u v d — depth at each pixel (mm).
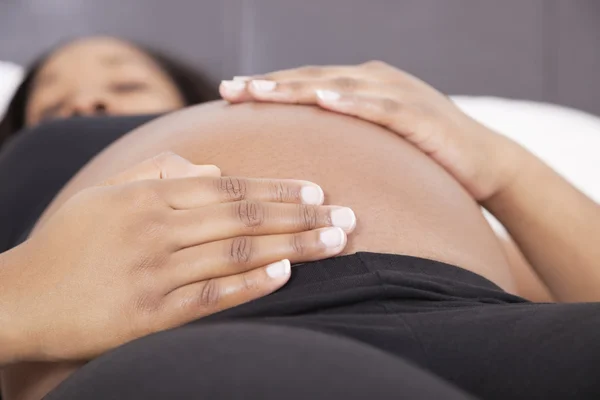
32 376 512
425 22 1723
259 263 450
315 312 427
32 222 789
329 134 581
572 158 1341
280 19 1730
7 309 446
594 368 375
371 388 299
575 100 1723
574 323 400
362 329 390
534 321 405
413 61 1731
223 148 566
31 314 444
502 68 1723
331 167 546
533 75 1722
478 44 1723
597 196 1257
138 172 508
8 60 1764
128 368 343
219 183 475
